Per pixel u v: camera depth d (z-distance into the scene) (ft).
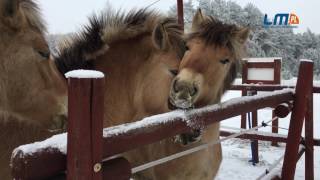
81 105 3.63
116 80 10.00
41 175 3.64
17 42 6.81
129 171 4.56
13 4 6.63
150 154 9.41
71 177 3.72
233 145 23.07
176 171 9.05
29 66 6.91
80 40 10.52
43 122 7.37
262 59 20.48
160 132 5.31
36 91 7.06
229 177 16.93
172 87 7.64
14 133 7.99
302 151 13.32
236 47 8.22
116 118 9.98
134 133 4.68
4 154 7.88
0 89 6.83
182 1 11.50
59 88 7.39
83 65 10.25
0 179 7.88
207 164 9.46
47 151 3.67
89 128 3.70
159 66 9.32
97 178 3.84
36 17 7.17
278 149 21.95
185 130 6.10
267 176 10.99
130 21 10.29
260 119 31.78
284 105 11.07
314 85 14.19
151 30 10.04
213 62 7.89
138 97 9.69
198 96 7.70
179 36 9.42
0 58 6.76
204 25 8.22
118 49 10.24
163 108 9.29
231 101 7.99
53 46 10.70
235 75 8.71
